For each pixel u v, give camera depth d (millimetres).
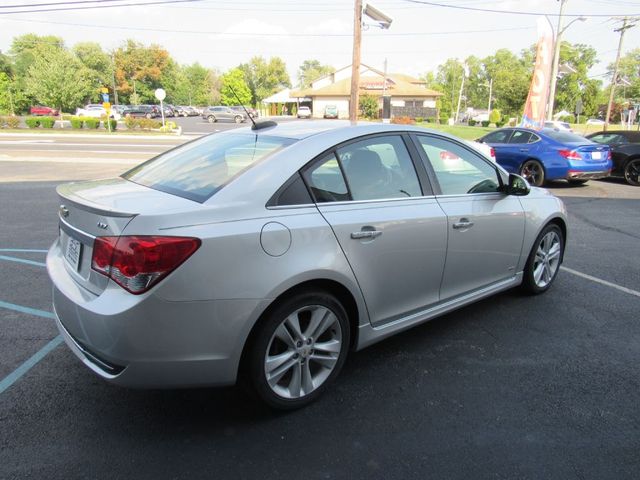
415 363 3486
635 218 8664
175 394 3064
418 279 3373
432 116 60000
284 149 2916
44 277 5062
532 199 4391
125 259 2318
